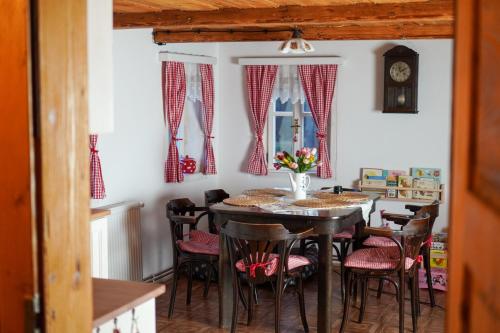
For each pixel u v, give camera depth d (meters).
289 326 5.24
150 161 6.63
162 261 6.89
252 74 7.59
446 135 6.98
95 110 1.88
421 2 4.71
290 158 5.62
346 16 4.87
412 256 5.02
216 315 5.54
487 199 0.73
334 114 7.36
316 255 6.79
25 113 1.47
